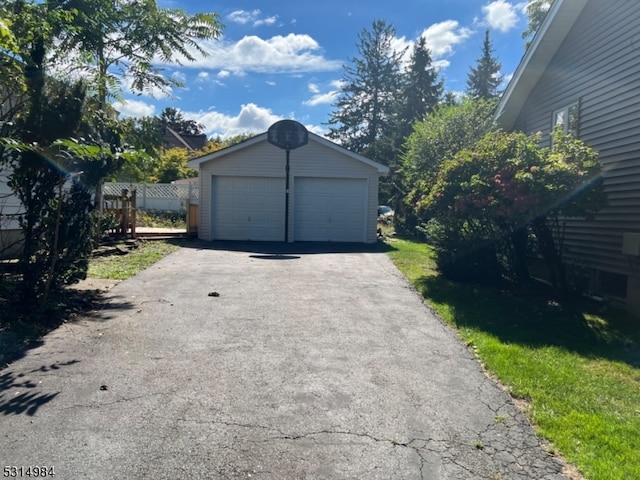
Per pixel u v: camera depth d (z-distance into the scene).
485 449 3.22
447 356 5.05
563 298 8.30
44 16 7.66
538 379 4.45
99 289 7.37
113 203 13.18
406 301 7.45
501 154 8.18
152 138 11.46
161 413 3.54
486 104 19.05
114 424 3.35
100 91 8.37
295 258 11.77
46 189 5.90
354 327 5.95
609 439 3.35
